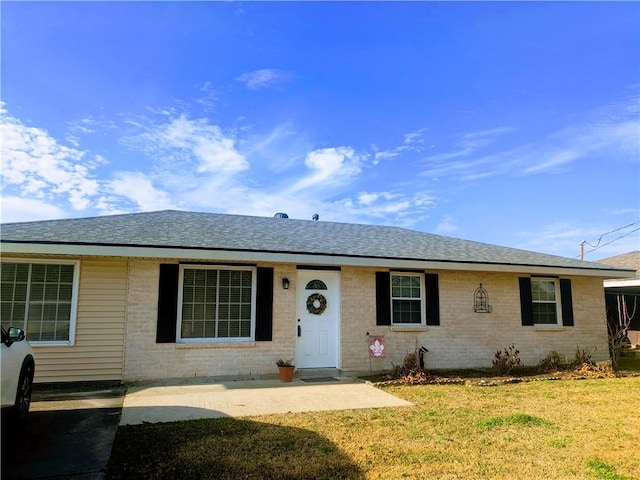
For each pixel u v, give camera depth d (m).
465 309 11.67
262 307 9.90
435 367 11.18
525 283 12.38
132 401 7.12
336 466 4.40
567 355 12.52
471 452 4.88
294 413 6.48
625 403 7.45
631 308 19.00
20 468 4.24
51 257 8.70
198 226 11.17
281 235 11.52
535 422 6.12
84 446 4.88
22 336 5.12
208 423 5.84
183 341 9.31
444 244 13.39
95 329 8.79
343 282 10.67
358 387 8.59
